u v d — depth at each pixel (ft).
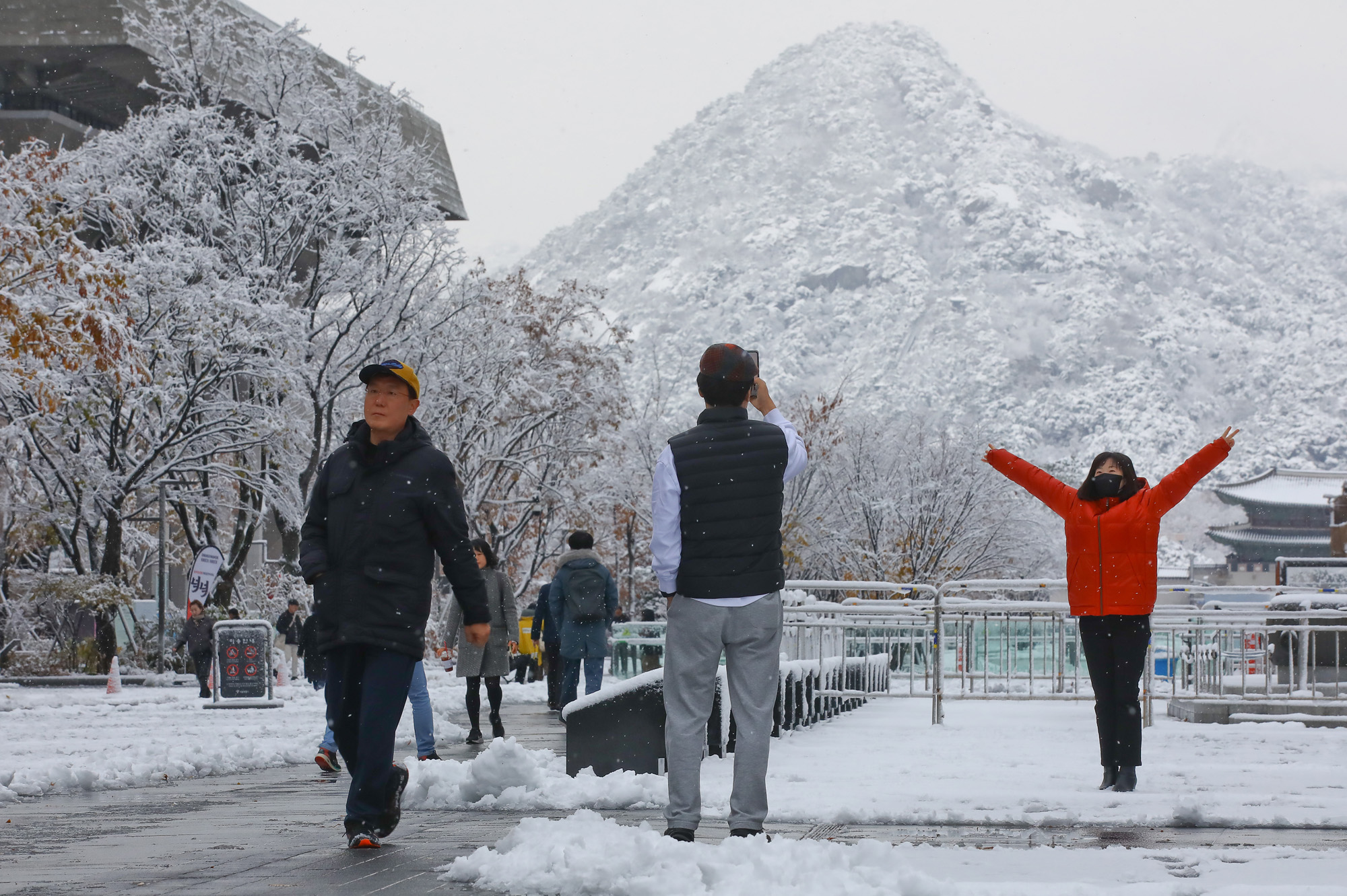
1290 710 38.01
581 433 138.00
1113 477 23.08
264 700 58.03
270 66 104.99
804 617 39.68
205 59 104.73
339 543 16.92
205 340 91.20
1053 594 83.87
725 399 17.10
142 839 17.63
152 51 137.59
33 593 93.91
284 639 108.99
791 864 13.17
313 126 106.11
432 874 14.19
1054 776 24.71
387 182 104.88
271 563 121.39
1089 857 15.14
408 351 108.58
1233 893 12.42
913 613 41.34
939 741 32.55
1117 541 22.74
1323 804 20.07
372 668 16.76
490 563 37.88
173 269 91.04
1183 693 43.14
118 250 89.71
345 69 127.03
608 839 14.16
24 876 14.30
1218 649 42.16
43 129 140.46
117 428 94.89
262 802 22.91
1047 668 40.63
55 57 138.00
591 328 141.18
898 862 13.80
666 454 16.84
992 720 41.04
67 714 54.19
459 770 22.26
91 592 91.81
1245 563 445.78
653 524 16.74
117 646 98.73
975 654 41.39
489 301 115.85
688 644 16.56
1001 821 18.67
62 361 75.10
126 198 97.76
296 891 13.09
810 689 39.29
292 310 94.84
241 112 115.03
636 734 24.85
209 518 107.45
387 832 16.96
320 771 29.78
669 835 16.31
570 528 146.82
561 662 50.70
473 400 119.03
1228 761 27.55
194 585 88.94
